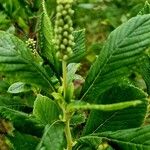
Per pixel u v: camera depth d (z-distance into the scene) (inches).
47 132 11.7
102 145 13.1
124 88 12.8
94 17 31.2
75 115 14.2
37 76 12.5
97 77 12.7
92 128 13.7
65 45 10.9
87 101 13.0
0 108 14.2
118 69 12.4
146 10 13.9
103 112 13.3
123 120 13.4
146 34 12.1
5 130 22.3
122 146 12.4
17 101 15.6
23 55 12.4
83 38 14.3
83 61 31.8
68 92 12.1
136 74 22.7
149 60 14.5
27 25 23.8
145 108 13.0
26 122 14.1
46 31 13.2
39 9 23.3
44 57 13.9
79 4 29.5
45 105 12.7
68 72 13.0
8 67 12.3
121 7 31.6
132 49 12.2
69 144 12.9
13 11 23.5
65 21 10.6
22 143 14.5
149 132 12.0
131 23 12.4
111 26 33.0
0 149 26.0
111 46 12.4
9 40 12.5
